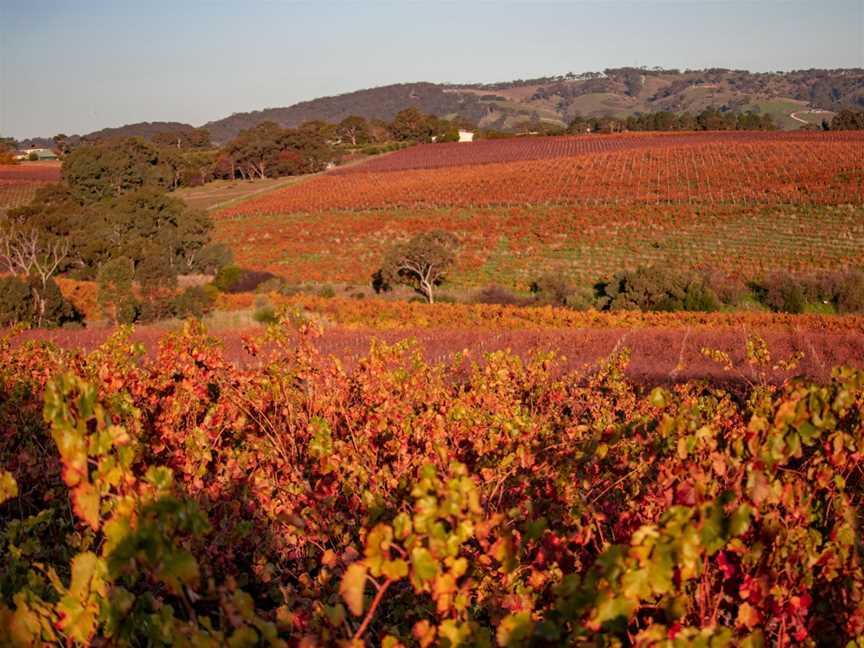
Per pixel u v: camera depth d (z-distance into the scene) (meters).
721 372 15.35
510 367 7.06
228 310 43.75
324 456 4.22
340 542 3.86
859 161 75.44
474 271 54.59
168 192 107.88
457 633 2.07
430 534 2.00
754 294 42.88
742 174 76.19
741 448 2.53
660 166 87.31
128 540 1.82
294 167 118.75
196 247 63.59
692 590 2.49
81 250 58.66
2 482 2.33
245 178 121.50
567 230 63.38
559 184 83.00
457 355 7.66
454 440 4.80
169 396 5.08
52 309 36.16
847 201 61.41
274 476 4.76
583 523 3.32
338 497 4.35
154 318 37.28
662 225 61.72
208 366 5.19
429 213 77.06
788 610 2.47
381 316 38.25
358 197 88.88
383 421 4.93
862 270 45.28
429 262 48.72
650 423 3.12
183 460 4.31
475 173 97.88
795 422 2.46
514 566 2.59
